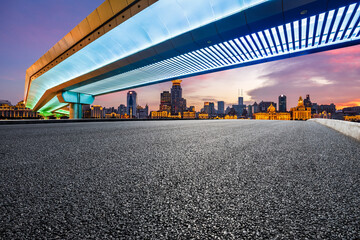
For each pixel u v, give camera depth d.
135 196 1.42
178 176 1.90
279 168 2.19
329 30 14.65
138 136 5.46
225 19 16.78
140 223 1.05
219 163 2.43
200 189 1.56
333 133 6.56
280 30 15.88
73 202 1.31
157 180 1.78
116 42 25.64
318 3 12.36
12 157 2.75
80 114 48.56
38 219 1.09
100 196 1.41
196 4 17.66
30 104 87.38
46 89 46.97
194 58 23.95
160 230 0.98
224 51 21.27
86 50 28.53
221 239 0.90
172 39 21.22
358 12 12.62
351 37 15.97
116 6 21.78
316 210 1.19
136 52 25.00
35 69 40.03
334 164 2.38
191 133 6.38
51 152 3.13
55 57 32.91
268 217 1.11
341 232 0.96
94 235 0.94
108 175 1.93
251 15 15.37
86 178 1.83
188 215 1.14
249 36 17.19
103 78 33.88
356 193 1.47
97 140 4.60
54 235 0.94
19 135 5.62
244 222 1.06
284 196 1.41
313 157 2.78
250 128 8.95
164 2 18.81
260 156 2.84
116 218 1.11
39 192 1.48
